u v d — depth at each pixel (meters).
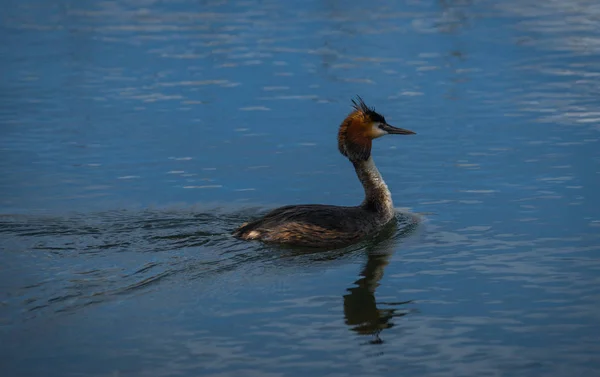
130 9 32.84
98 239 13.84
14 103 22.20
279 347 10.48
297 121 20.58
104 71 24.97
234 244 13.71
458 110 20.92
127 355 10.24
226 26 29.78
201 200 16.08
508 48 26.22
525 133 19.17
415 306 11.58
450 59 25.25
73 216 15.12
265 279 12.48
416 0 33.19
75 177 17.33
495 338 10.59
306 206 14.38
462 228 14.44
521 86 22.56
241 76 24.20
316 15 31.03
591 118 19.91
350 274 12.70
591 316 11.05
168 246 13.59
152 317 11.18
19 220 14.83
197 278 12.39
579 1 32.38
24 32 29.62
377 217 14.66
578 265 12.66
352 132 15.02
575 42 26.64
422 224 14.73
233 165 17.97
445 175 17.06
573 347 10.30
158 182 17.06
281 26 29.66
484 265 12.86
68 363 10.05
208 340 10.64
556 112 20.44
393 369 9.93
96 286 11.99
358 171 14.98
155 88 23.31
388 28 29.06
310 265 13.08
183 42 27.89
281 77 24.02
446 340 10.59
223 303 11.65
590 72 23.53
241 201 16.02
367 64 25.00
